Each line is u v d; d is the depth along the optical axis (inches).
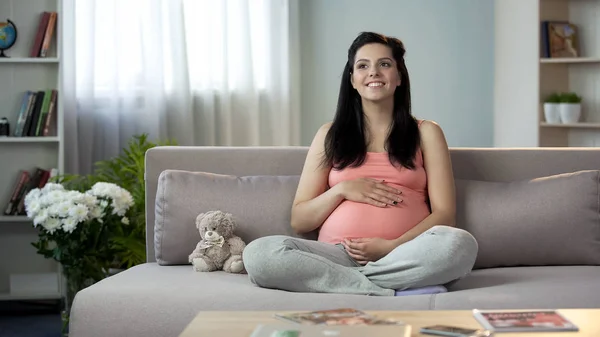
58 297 161.8
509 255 102.9
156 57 182.9
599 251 102.3
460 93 205.0
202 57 189.5
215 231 101.0
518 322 62.2
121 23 182.2
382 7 203.2
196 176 106.9
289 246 91.4
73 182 166.1
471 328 61.2
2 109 164.1
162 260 105.0
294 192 106.7
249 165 111.1
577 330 60.7
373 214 99.7
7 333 143.3
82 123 179.6
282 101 196.1
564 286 87.4
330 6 202.5
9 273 165.0
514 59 194.5
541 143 189.9
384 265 89.7
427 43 204.4
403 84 106.2
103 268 139.3
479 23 204.4
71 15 177.0
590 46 191.8
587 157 109.5
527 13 189.9
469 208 104.3
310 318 64.6
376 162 103.3
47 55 165.0
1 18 164.1
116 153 181.3
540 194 103.7
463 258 88.5
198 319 66.1
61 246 129.0
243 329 62.7
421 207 101.7
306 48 202.2
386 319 63.7
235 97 193.2
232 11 191.9
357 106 106.4
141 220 150.7
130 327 86.2
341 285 88.4
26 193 162.2
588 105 191.6
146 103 182.5
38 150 165.2
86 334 86.7
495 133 201.3
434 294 86.1
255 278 90.3
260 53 195.8
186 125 186.2
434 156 103.0
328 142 105.0
